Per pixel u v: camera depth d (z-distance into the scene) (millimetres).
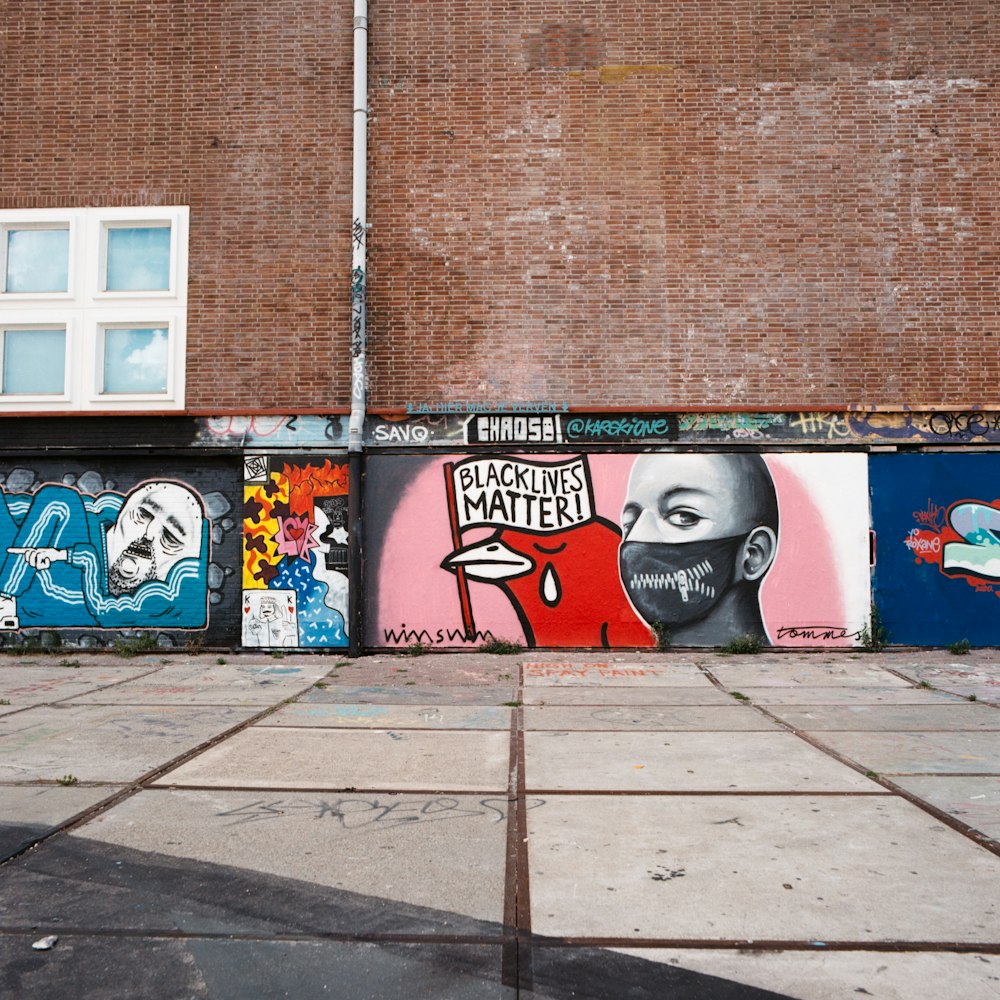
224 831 3965
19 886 3342
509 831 3959
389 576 10234
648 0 10703
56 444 10461
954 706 7219
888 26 10594
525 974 2664
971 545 10094
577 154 10547
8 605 10453
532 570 10203
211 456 10398
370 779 4879
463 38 10711
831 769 5090
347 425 10312
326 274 10508
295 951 2824
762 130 10516
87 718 6691
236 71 10750
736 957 2762
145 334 10680
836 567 10102
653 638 10117
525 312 10391
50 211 10680
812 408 10141
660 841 3812
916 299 10297
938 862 3559
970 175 10406
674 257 10398
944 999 2512
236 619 10305
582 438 10250
